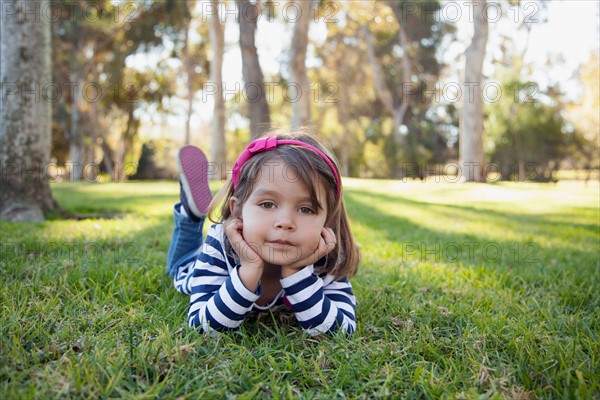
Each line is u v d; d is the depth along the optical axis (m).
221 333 1.57
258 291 1.59
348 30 17.97
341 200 1.80
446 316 1.87
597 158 18.16
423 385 1.28
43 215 4.90
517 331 1.66
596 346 1.52
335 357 1.46
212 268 1.74
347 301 1.79
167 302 1.93
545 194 9.66
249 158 1.64
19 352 1.35
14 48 4.84
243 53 10.18
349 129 22.61
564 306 2.07
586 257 3.20
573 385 1.29
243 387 1.27
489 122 18.42
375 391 1.28
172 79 21.25
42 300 1.84
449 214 6.10
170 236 3.62
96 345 1.41
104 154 21.31
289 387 1.22
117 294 1.98
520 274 2.67
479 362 1.45
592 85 17.89
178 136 26.33
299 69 12.93
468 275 2.66
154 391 1.19
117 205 6.52
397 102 26.14
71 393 1.18
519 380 1.36
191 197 2.25
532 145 17.78
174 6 18.05
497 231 4.57
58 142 21.14
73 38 18.75
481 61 14.15
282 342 1.56
